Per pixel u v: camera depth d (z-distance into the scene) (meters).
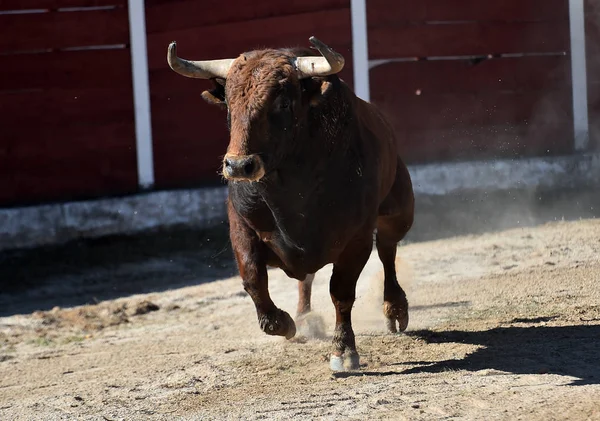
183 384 12.01
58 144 24.98
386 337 13.58
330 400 10.38
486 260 19.16
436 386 10.60
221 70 11.07
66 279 21.22
